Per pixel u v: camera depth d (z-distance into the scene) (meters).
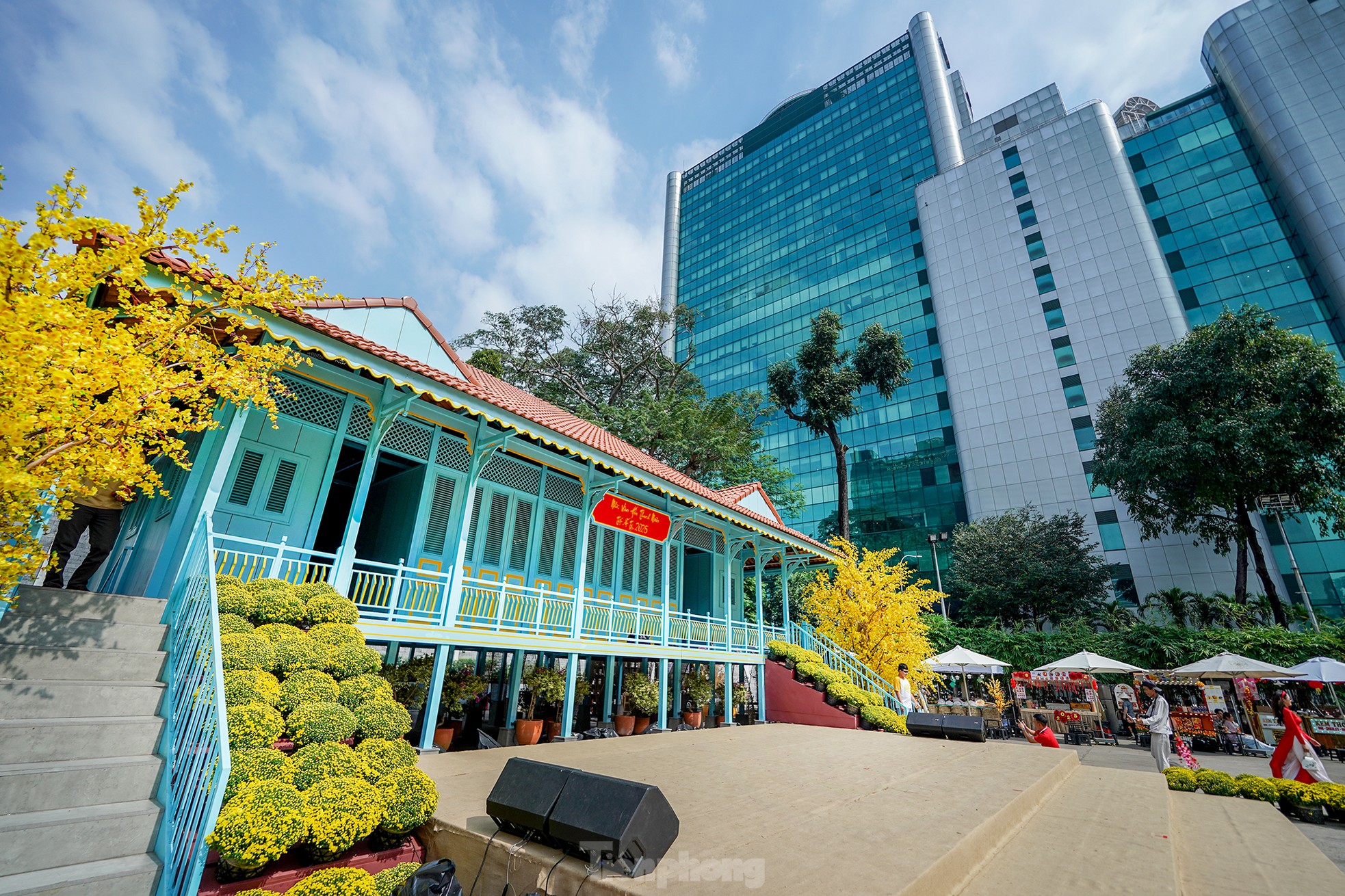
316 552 7.89
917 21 78.12
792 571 20.78
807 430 64.19
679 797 5.23
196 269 5.30
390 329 10.20
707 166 100.06
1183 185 51.19
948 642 25.55
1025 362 51.66
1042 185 56.19
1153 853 4.61
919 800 5.39
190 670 4.62
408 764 4.71
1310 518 39.12
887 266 66.50
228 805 3.37
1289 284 44.47
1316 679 14.95
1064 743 19.00
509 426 9.08
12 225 3.74
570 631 10.93
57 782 3.61
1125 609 36.44
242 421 7.43
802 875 3.20
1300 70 46.25
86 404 4.26
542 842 3.62
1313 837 7.36
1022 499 47.84
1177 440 27.58
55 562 5.92
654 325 34.44
